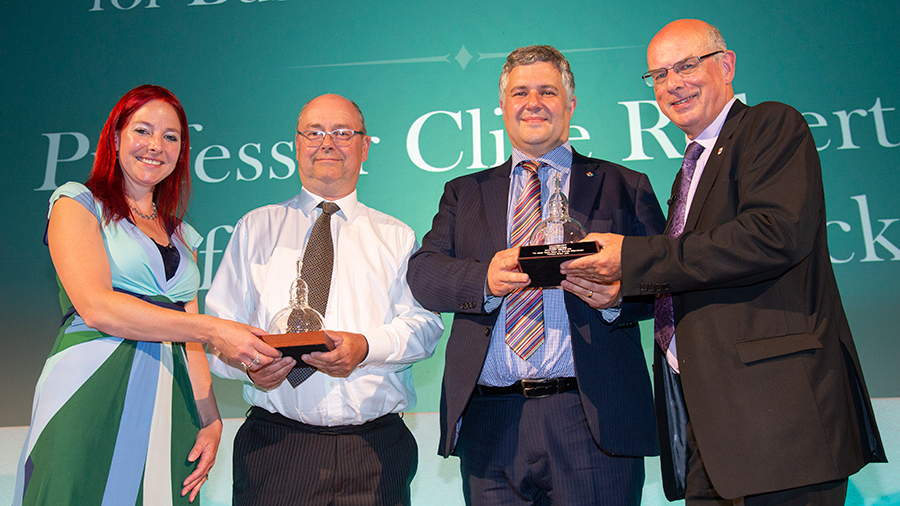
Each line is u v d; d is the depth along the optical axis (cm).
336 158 194
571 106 193
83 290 150
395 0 332
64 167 316
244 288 189
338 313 183
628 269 137
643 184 183
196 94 325
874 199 285
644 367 174
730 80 175
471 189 192
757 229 131
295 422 174
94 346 154
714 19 315
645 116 308
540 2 326
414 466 187
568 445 163
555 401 166
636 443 162
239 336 147
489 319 172
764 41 310
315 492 168
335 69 325
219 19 335
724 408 132
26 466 145
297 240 192
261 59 329
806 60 305
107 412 151
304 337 144
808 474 123
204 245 305
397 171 311
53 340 294
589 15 322
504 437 168
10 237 307
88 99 326
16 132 321
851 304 277
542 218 173
